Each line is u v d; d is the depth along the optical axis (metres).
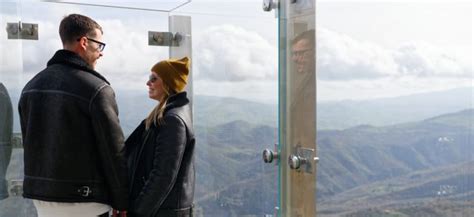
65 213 1.63
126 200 1.67
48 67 1.67
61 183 1.59
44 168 1.61
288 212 1.95
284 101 1.92
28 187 1.64
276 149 2.03
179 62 1.94
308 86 1.90
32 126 1.62
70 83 1.60
